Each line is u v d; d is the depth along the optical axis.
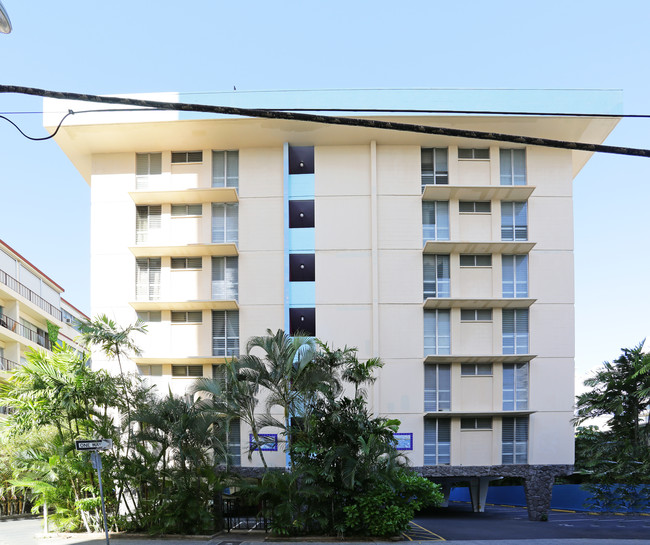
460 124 27.41
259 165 28.77
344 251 28.08
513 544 17.50
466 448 27.00
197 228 28.66
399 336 27.48
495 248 27.89
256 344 20.52
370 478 18.75
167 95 26.89
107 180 28.86
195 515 18.94
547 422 27.27
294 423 20.36
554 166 28.73
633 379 27.45
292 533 18.80
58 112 26.88
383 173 28.50
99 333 21.59
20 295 44.22
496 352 27.62
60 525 20.00
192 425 19.38
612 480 29.70
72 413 20.83
